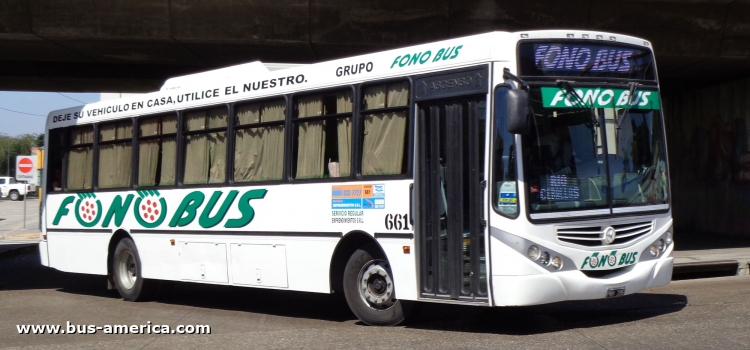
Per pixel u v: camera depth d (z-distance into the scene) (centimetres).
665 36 1574
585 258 782
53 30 1518
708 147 2106
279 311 1074
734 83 1969
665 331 803
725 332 790
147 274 1184
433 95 827
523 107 736
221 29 1537
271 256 989
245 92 1050
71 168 1358
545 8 1510
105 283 1523
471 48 801
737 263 1425
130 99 1244
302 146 966
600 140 813
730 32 1570
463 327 878
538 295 756
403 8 1508
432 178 827
